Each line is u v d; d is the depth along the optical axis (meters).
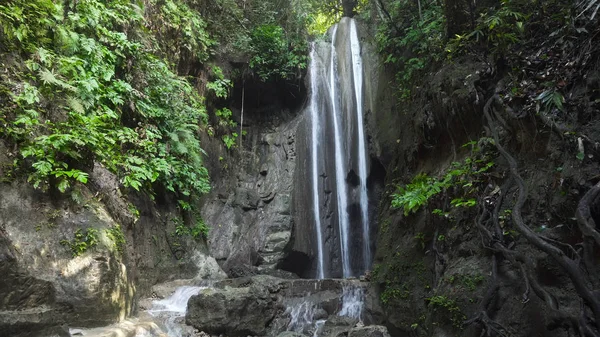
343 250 10.86
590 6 4.71
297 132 10.95
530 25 5.77
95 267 5.16
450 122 6.45
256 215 10.07
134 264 6.45
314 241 10.37
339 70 12.16
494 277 4.62
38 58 5.84
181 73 9.58
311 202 10.62
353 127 11.42
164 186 8.19
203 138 9.89
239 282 7.25
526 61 5.43
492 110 5.61
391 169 8.49
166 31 9.05
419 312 5.81
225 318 6.02
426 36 8.21
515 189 5.01
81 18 6.73
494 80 5.95
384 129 10.26
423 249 6.26
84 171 5.78
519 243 4.66
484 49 6.38
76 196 5.41
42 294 4.69
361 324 6.63
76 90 6.04
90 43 6.52
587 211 3.81
